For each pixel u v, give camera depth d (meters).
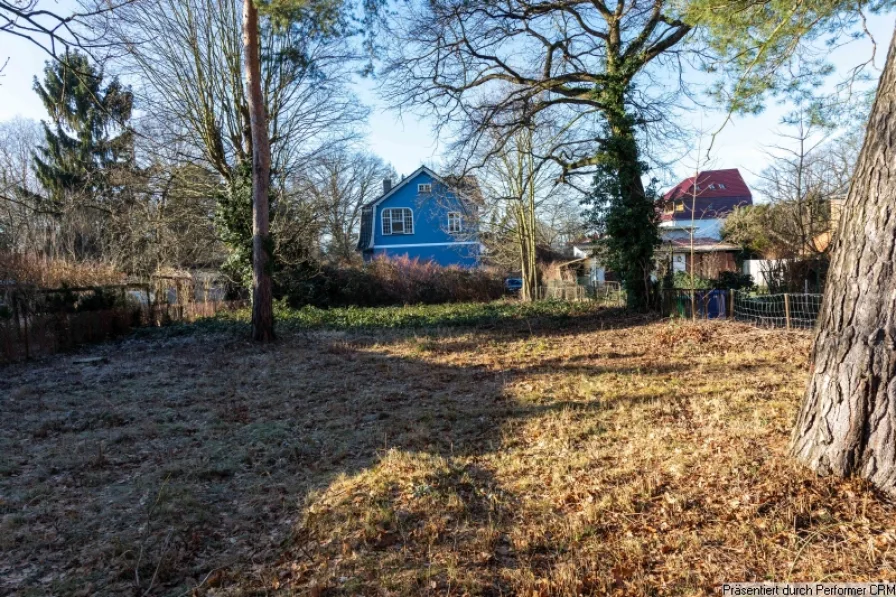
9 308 10.77
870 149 3.18
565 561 2.99
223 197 17.55
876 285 3.14
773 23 7.86
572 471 4.13
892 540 2.84
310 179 22.03
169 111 17.95
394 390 7.54
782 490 3.35
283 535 3.57
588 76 16.48
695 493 3.53
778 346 9.12
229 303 21.62
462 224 29.80
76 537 3.65
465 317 16.75
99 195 22.19
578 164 17.83
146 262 22.33
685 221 33.22
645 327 12.99
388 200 33.94
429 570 2.96
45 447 5.59
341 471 4.58
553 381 7.52
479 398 6.85
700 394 6.18
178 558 3.34
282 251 21.64
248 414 6.66
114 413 6.83
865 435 3.22
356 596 2.80
